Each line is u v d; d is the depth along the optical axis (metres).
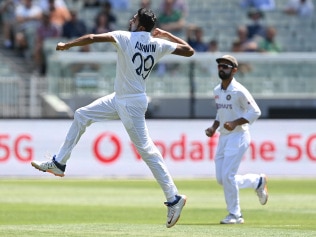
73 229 32.25
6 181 62.75
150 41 29.84
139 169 67.06
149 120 67.38
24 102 72.75
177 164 67.44
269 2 90.69
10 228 32.56
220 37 86.81
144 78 30.08
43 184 60.12
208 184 60.62
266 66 78.25
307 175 68.44
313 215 40.94
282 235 30.23
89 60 74.62
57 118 66.94
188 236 29.67
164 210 43.28
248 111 37.16
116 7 88.44
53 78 73.62
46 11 85.69
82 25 83.19
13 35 86.69
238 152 37.38
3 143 66.12
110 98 30.22
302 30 88.69
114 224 35.09
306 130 68.56
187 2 89.25
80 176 66.56
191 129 67.69
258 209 44.12
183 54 30.56
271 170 68.12
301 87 78.31
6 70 83.00
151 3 90.06
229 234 30.52
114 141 66.88
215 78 76.75
